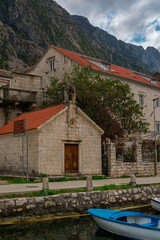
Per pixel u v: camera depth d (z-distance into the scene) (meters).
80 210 14.90
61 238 11.16
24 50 127.25
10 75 33.16
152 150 31.36
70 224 13.04
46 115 23.83
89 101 29.53
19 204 13.05
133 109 30.00
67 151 23.58
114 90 29.45
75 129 24.09
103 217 11.75
